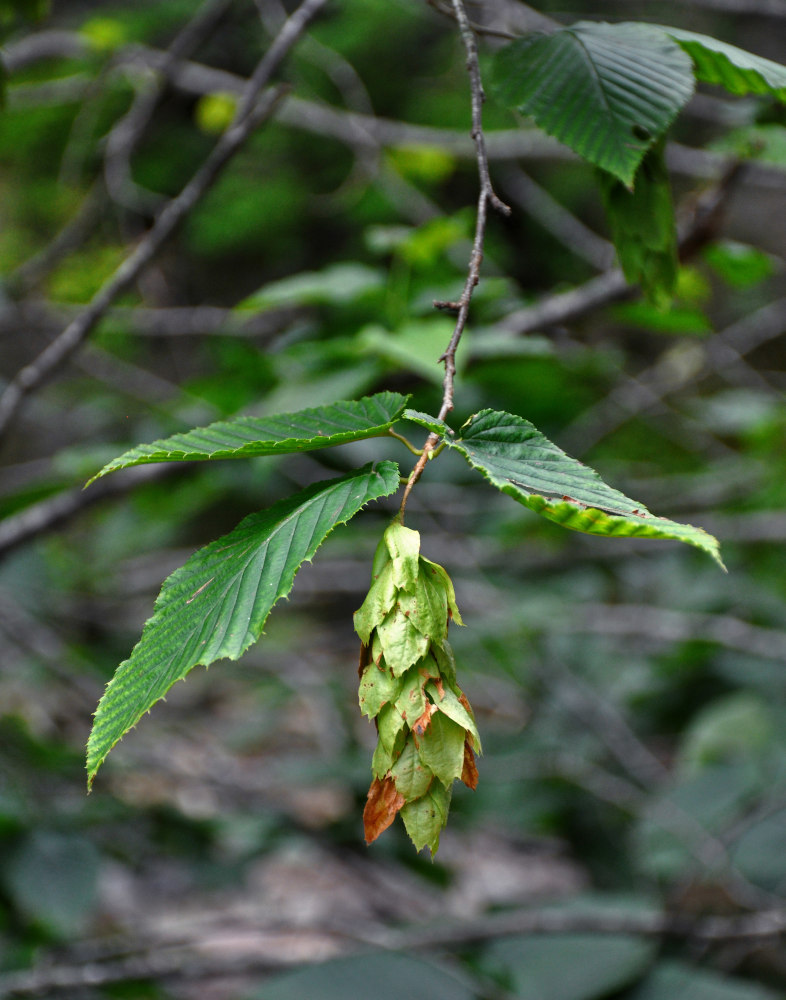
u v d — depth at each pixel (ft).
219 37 18.94
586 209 29.37
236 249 30.63
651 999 10.31
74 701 16.71
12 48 12.87
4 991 9.46
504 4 10.15
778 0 12.39
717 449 16.85
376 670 3.53
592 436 14.10
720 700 18.04
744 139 7.63
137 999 10.59
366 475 3.84
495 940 11.16
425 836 3.43
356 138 13.38
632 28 5.19
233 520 23.03
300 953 14.28
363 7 26.16
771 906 11.08
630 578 18.13
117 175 12.30
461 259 12.15
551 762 15.30
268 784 14.64
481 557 14.93
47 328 13.14
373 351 8.71
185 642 3.52
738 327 15.16
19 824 11.61
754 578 17.16
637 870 13.94
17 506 11.55
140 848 13.73
